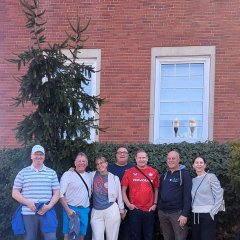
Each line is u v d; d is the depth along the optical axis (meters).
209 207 4.47
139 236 4.68
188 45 7.22
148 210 4.68
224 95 7.09
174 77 7.30
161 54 7.27
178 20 7.26
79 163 4.55
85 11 7.44
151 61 7.27
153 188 4.74
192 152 5.48
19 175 4.23
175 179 4.59
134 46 7.32
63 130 4.87
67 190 4.52
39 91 4.82
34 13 4.99
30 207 4.14
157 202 4.71
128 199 4.77
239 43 7.10
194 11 7.23
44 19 7.46
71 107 4.89
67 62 5.87
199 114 7.21
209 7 7.20
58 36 7.43
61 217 4.89
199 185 4.53
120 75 7.30
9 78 7.46
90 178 4.64
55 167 4.82
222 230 5.14
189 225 4.88
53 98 4.82
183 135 7.21
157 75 7.30
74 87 4.93
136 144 5.86
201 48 7.18
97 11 7.42
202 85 7.22
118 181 4.68
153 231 4.90
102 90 7.31
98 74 7.33
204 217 4.46
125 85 7.29
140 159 4.74
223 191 4.80
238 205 5.09
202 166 4.58
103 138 7.20
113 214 4.57
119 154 4.95
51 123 4.76
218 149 5.46
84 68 5.03
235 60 7.10
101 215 4.58
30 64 4.80
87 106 5.02
